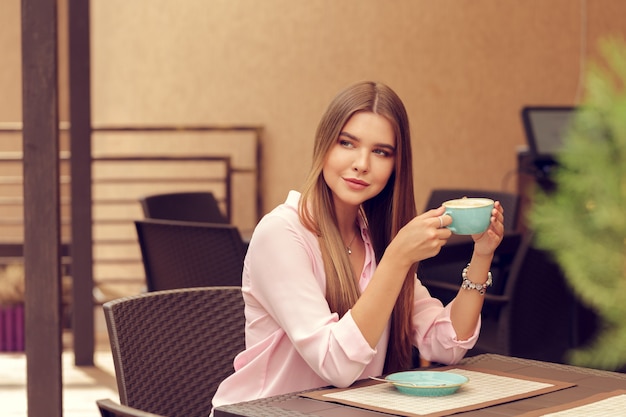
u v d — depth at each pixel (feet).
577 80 24.70
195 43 25.76
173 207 16.40
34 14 11.84
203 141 25.84
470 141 24.91
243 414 5.77
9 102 26.68
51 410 11.85
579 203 10.95
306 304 6.75
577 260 11.16
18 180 25.86
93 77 26.76
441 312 7.51
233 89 25.61
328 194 7.14
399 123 7.03
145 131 25.84
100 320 25.22
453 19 24.86
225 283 13.35
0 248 25.59
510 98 24.84
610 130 10.75
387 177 7.09
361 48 25.11
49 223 11.83
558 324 12.55
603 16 24.59
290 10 25.34
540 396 6.24
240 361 7.19
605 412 5.77
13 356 20.89
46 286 11.84
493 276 15.31
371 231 7.46
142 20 26.13
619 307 11.23
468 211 6.58
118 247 26.73
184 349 7.73
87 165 19.60
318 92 25.30
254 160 25.50
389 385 6.55
